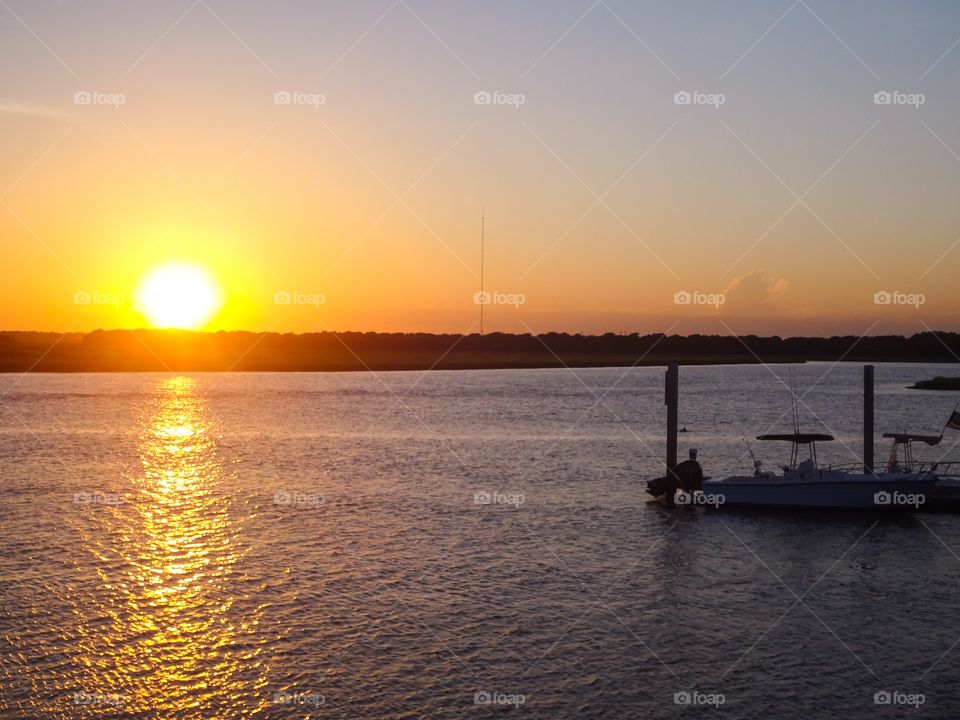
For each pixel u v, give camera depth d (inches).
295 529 1754.4
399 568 1488.7
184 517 1863.9
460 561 1531.7
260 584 1401.3
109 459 2714.1
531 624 1240.2
